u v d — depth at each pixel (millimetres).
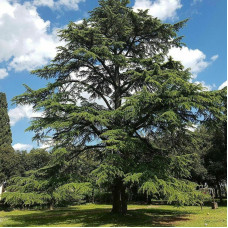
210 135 26672
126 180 11703
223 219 13875
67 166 17016
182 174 15617
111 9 17328
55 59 16078
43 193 13680
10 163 28719
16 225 14406
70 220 16219
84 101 16312
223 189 47656
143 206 27906
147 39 17922
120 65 16422
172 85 13180
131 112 12516
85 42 15992
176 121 12383
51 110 14266
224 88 12781
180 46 17250
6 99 35031
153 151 16375
